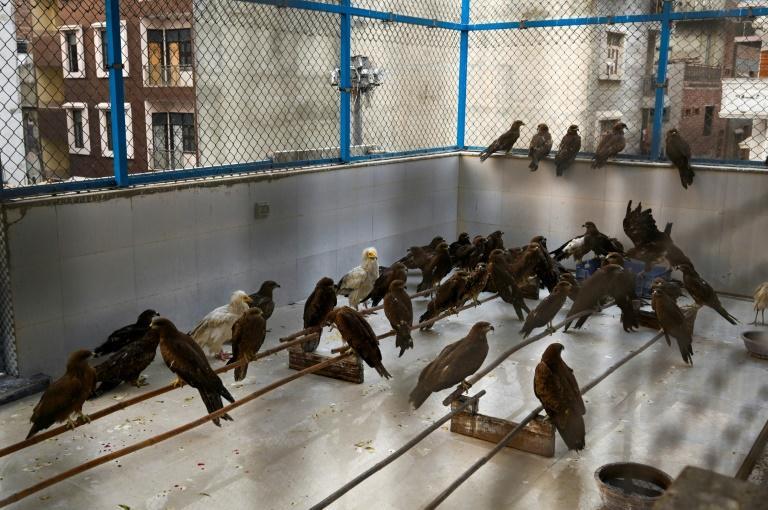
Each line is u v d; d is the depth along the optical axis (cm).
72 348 696
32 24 905
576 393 492
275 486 491
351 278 830
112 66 714
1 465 519
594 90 1170
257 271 895
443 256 906
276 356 753
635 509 425
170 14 1061
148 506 466
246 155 1095
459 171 1227
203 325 710
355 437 568
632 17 1035
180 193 782
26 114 902
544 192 1145
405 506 466
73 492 482
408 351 770
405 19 1090
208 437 566
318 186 962
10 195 652
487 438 561
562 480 502
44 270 663
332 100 1130
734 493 115
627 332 817
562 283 712
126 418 599
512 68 1259
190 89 1080
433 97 1232
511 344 793
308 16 1061
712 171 933
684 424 561
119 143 730
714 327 820
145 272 758
